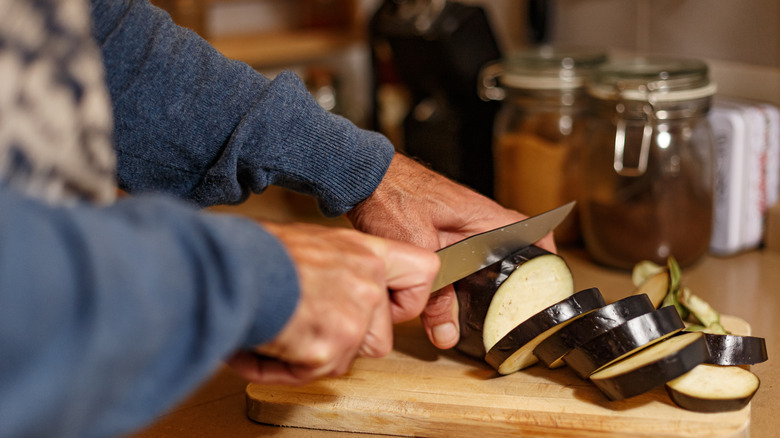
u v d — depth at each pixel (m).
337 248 0.45
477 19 1.14
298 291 0.37
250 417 0.66
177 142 0.62
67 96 0.41
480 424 0.60
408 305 0.53
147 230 0.30
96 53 0.45
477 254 0.65
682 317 0.74
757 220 0.98
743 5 1.00
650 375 0.56
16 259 0.24
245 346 0.38
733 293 0.87
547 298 0.69
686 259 0.93
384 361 0.71
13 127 0.38
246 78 0.62
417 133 1.23
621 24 1.20
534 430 0.59
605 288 0.90
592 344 0.60
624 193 0.90
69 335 0.26
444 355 0.72
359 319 0.43
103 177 0.46
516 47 1.39
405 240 0.66
